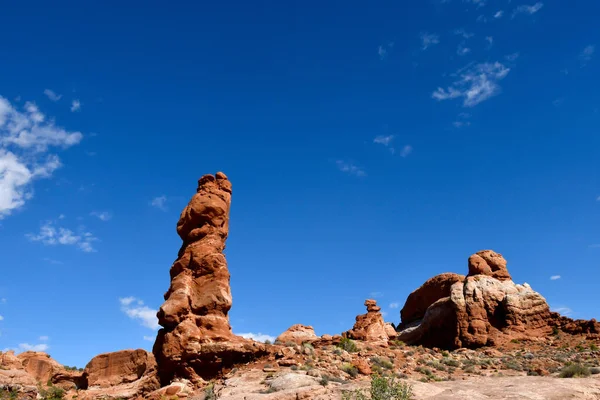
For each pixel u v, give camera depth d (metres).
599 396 28.67
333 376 35.66
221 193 50.75
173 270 47.62
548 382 31.42
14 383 47.91
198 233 48.22
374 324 57.28
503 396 28.89
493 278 65.88
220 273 46.16
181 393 38.34
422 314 75.88
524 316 60.81
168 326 44.12
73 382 65.69
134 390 44.44
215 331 43.31
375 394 25.81
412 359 45.38
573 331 59.09
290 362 39.38
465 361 47.00
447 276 72.06
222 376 40.75
